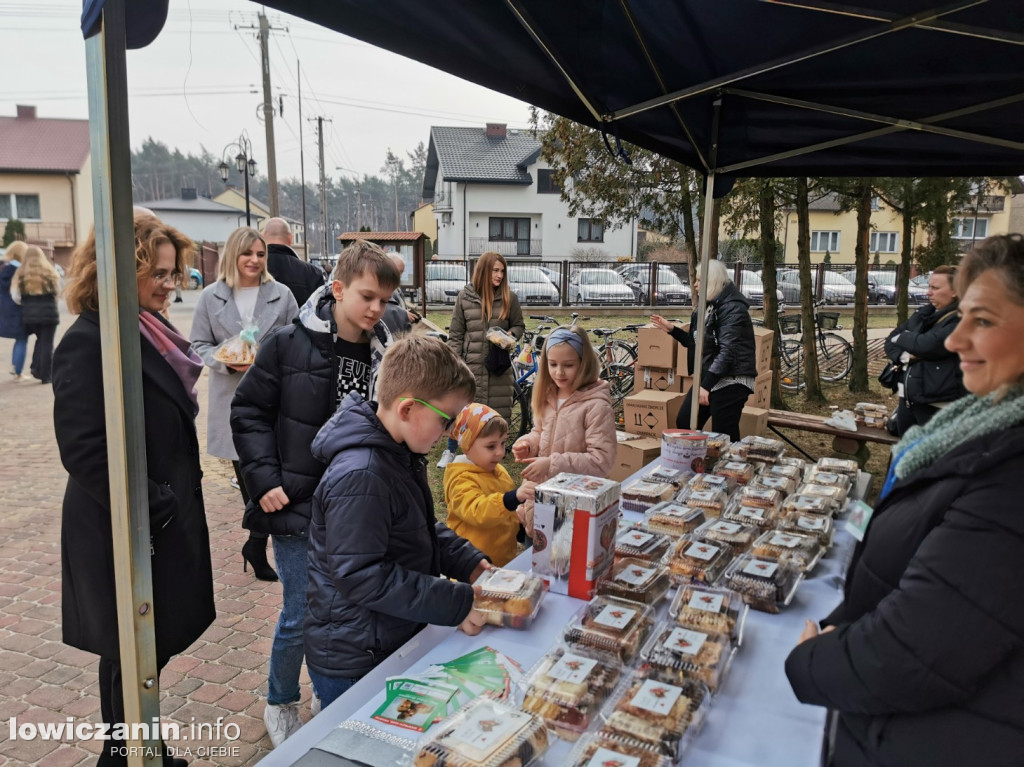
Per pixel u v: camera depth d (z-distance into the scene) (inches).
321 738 44.1
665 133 106.6
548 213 1253.7
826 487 86.5
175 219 1728.6
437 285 800.9
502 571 61.2
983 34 67.6
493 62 72.3
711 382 156.5
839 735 40.1
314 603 58.1
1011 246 33.1
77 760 88.0
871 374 425.7
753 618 59.5
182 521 71.3
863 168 119.1
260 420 82.4
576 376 97.6
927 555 32.3
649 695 44.4
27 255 331.6
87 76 41.1
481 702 43.9
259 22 754.8
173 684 105.3
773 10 73.5
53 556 153.2
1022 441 30.4
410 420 54.5
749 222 326.3
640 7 74.9
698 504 82.0
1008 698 31.1
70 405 60.8
